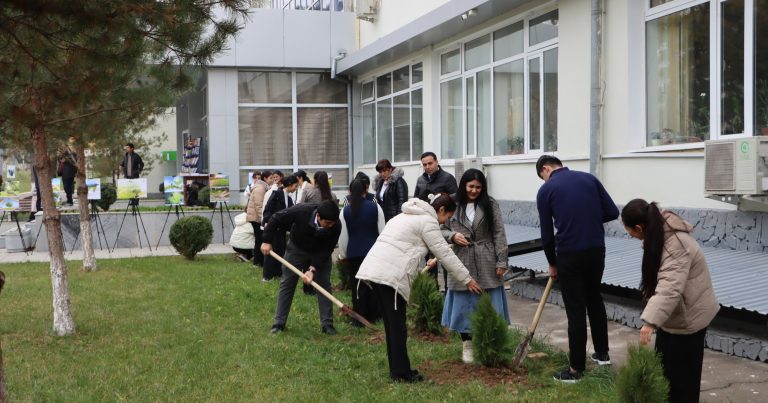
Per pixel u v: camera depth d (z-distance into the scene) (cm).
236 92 1850
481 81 1359
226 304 871
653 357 403
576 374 527
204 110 2150
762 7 780
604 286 806
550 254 551
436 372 570
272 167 1903
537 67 1178
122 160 1827
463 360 590
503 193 1249
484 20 1284
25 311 852
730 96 823
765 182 704
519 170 1202
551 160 567
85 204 1180
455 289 580
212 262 1295
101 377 579
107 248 1554
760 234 739
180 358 631
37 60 583
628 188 943
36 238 1541
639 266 738
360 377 565
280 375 576
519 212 1180
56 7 508
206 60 639
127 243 1577
